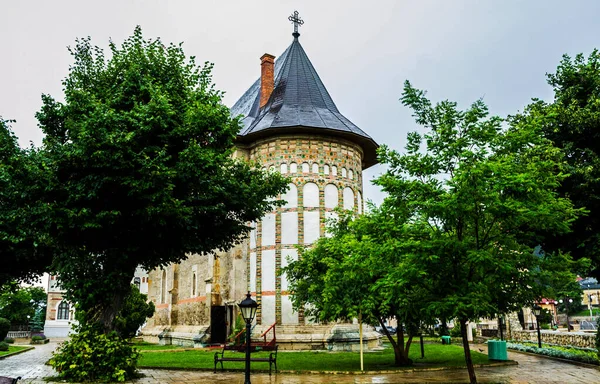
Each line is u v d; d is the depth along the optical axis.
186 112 16.92
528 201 12.82
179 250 18.11
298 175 32.03
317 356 24.53
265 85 37.97
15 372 18.94
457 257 13.11
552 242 18.80
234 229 18.95
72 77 17.86
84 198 15.01
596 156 18.34
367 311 17.83
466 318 12.68
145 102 17.19
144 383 15.42
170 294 40.84
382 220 14.30
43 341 48.88
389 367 19.61
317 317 22.66
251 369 18.97
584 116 18.56
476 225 12.86
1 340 37.75
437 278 13.58
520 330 36.09
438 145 14.16
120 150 14.55
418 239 13.45
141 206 15.55
